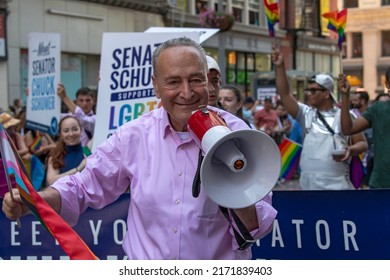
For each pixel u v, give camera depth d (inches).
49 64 286.2
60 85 279.6
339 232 152.9
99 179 101.1
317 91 218.8
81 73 749.9
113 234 154.5
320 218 153.5
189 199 95.3
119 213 154.3
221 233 96.1
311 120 221.1
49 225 88.1
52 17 692.1
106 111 204.2
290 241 155.0
